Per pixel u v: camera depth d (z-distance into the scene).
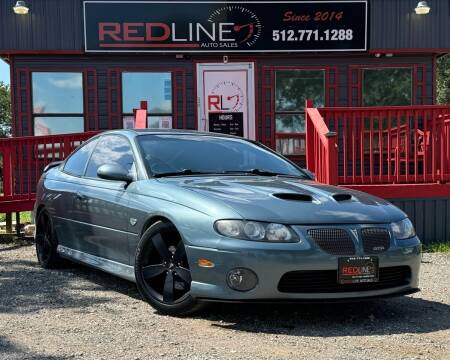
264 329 4.29
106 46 11.70
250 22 11.85
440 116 8.55
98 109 12.03
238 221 4.22
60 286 5.69
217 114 12.15
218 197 4.50
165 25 11.77
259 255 4.11
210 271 4.22
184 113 12.12
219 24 11.84
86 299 5.16
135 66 12.04
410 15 11.99
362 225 4.45
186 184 4.89
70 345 3.88
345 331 4.30
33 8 11.59
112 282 5.86
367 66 12.22
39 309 4.83
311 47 11.91
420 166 11.15
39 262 6.77
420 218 8.52
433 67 12.30
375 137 11.99
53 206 6.41
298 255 4.16
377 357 3.72
